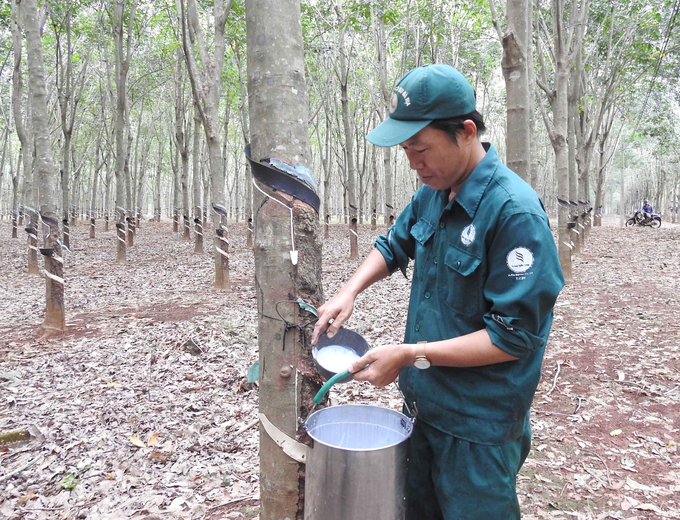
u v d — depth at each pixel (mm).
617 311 6695
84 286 9305
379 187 33562
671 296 7410
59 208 27062
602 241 16047
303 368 1686
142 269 11305
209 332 5785
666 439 3451
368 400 4125
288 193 1642
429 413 1489
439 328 1486
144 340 5723
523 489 2912
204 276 10258
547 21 12016
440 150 1355
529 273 1304
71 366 5043
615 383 4391
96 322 6699
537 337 1334
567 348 5320
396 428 1575
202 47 8547
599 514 2664
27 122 16984
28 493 2957
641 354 5031
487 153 1433
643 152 44594
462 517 1426
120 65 12539
